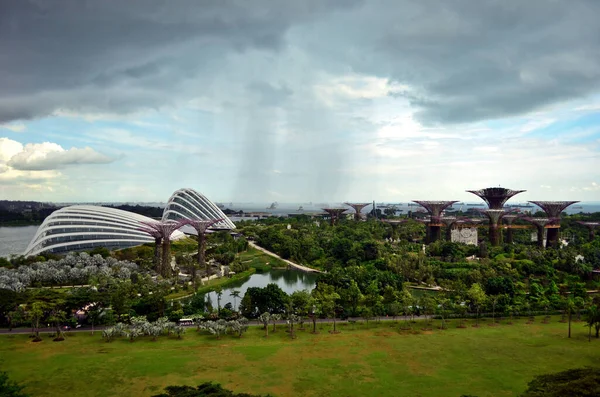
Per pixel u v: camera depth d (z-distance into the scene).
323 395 72.62
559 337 106.69
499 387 76.12
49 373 80.50
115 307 119.00
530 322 122.75
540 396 54.72
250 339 105.31
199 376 79.88
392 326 118.44
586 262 190.12
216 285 176.75
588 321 105.25
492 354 93.81
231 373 81.69
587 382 55.09
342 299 129.88
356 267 181.50
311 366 86.06
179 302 137.25
